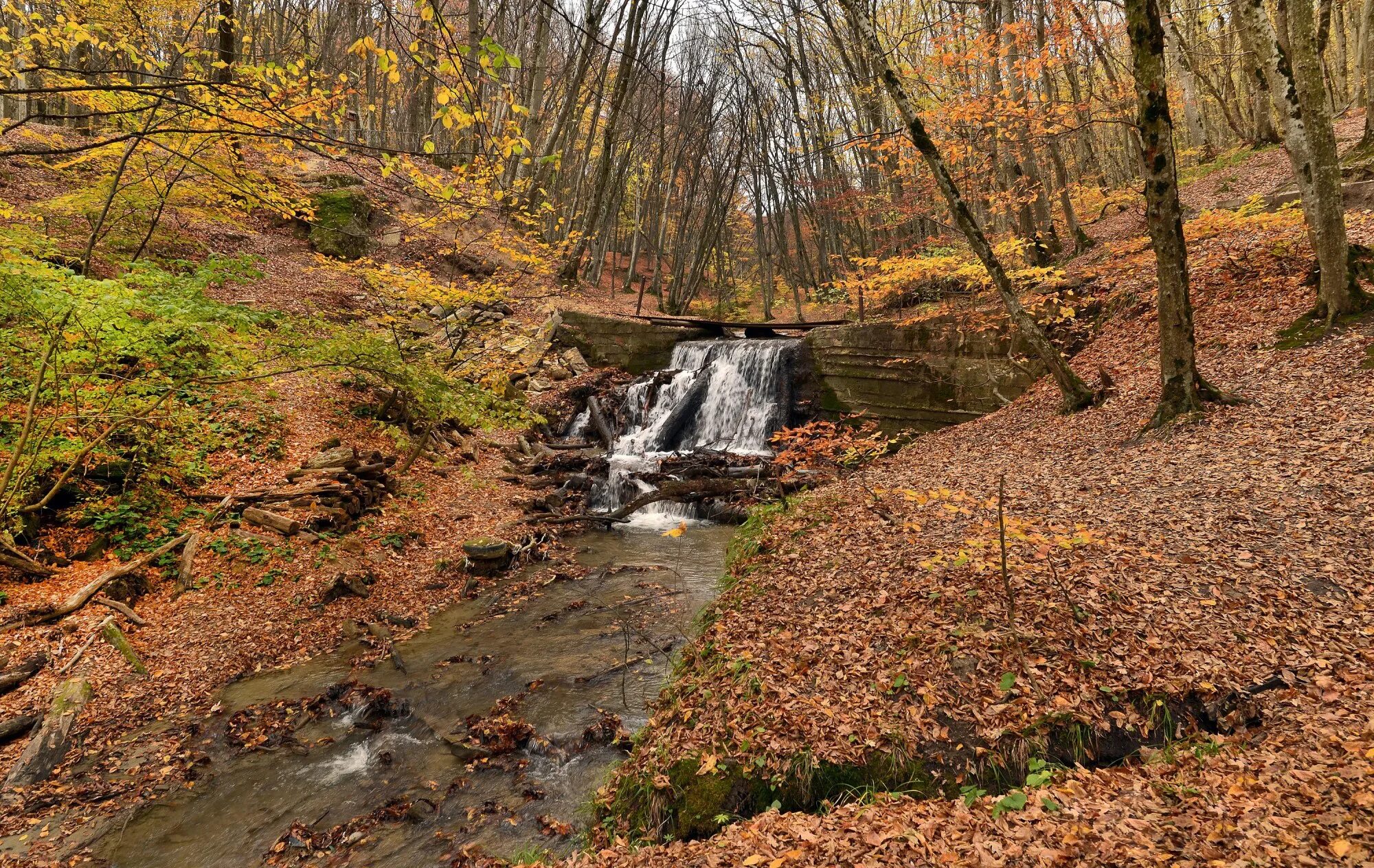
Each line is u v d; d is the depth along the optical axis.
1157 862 2.87
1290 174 15.00
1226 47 21.42
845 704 4.84
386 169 4.10
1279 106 8.98
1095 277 13.98
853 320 21.88
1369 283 9.48
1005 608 5.41
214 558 8.84
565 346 20.45
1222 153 20.27
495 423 11.24
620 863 4.00
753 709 5.02
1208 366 9.84
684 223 31.64
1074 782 3.80
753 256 44.66
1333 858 2.67
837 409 16.02
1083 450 9.08
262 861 4.80
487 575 10.21
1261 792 3.25
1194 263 12.71
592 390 18.61
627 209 40.28
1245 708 4.15
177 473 9.77
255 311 8.35
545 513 12.62
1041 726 4.37
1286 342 9.42
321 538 9.80
